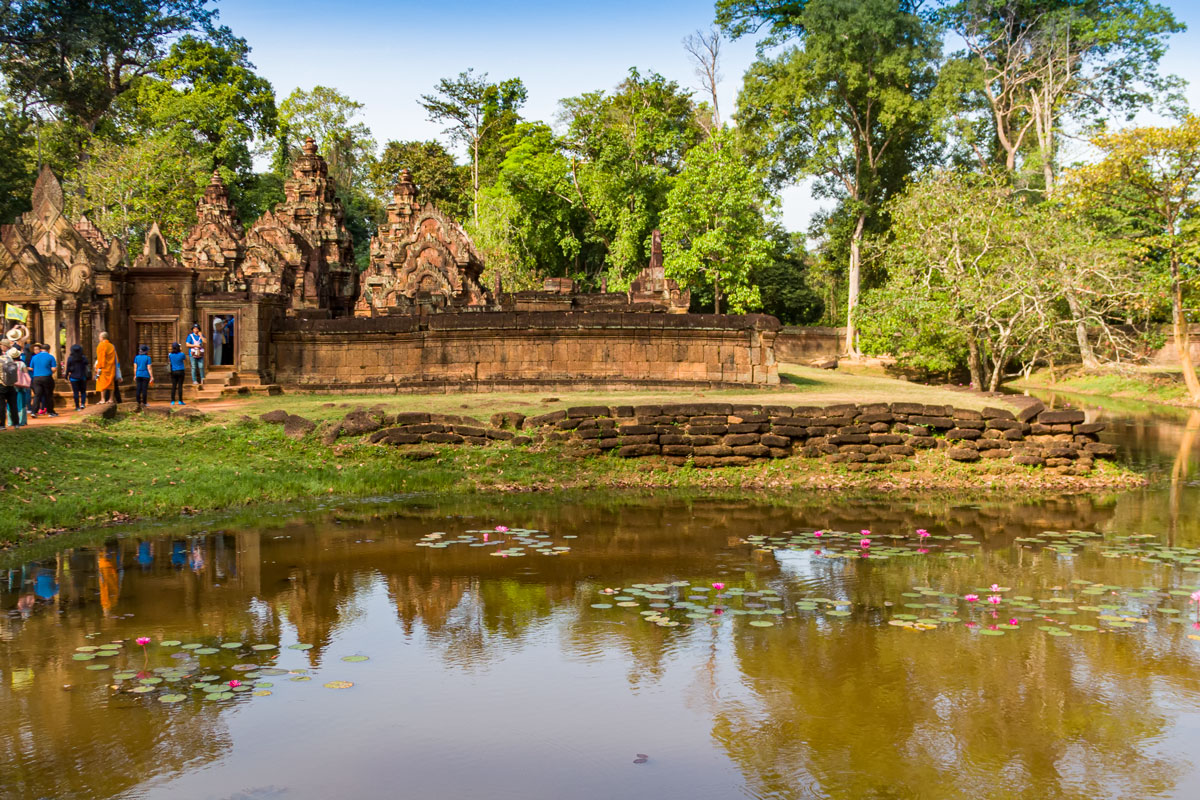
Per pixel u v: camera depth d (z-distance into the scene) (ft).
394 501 43.39
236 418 53.47
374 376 69.56
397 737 17.76
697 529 37.27
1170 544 34.63
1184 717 18.71
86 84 153.38
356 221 217.56
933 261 93.20
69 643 22.77
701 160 126.82
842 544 34.50
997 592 27.68
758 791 15.67
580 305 92.27
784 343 147.54
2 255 59.82
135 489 41.50
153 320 65.87
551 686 20.34
